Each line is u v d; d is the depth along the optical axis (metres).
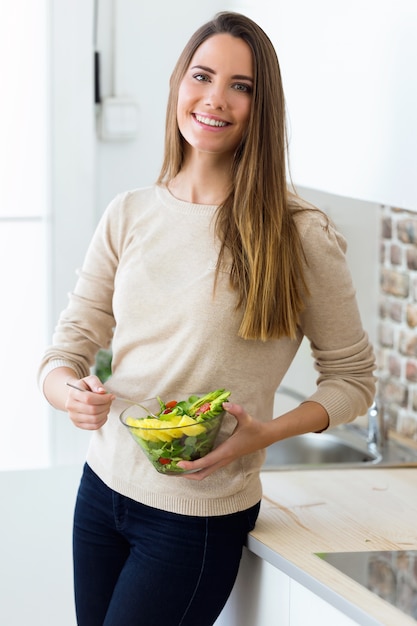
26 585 2.68
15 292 3.48
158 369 1.90
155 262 1.92
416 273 2.89
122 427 1.94
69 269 3.48
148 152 3.49
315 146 2.49
